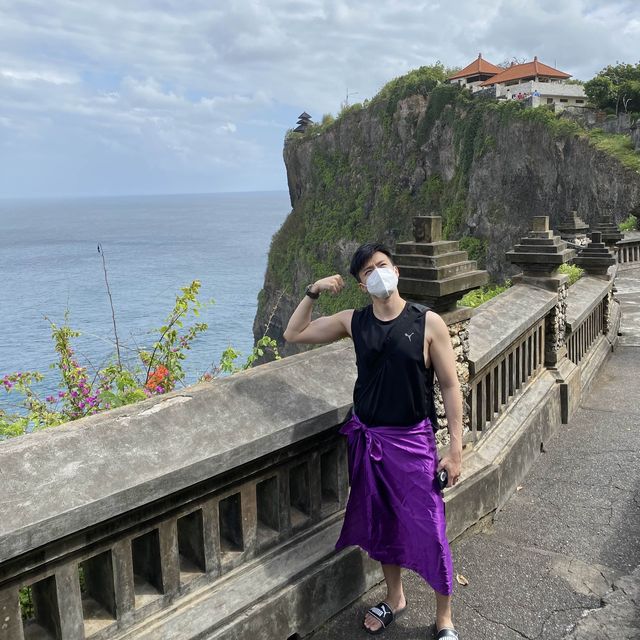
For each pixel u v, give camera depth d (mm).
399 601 3049
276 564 2744
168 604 2381
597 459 5324
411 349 2641
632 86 60219
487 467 4188
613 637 3023
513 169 67875
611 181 52719
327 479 3135
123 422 2314
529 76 82875
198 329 4641
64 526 1921
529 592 3400
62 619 2059
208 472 2328
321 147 102188
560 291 6324
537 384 5871
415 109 86062
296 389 2861
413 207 86062
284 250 107000
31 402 3865
